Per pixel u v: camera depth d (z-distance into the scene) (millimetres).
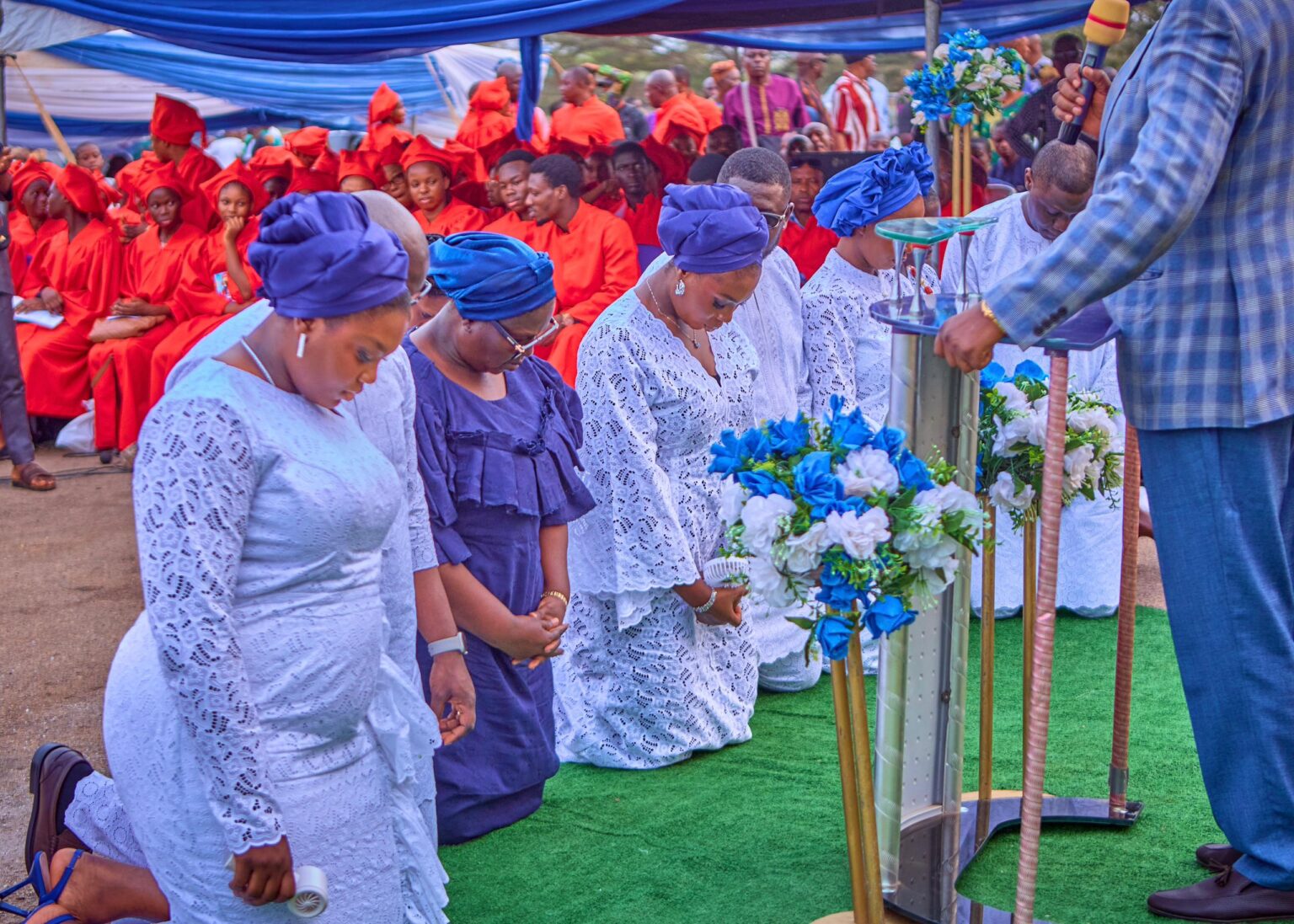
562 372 7566
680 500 3885
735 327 4105
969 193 4930
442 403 3232
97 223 9250
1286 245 2674
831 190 4445
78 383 9156
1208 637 2816
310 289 2107
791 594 2523
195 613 2098
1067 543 5168
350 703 2357
